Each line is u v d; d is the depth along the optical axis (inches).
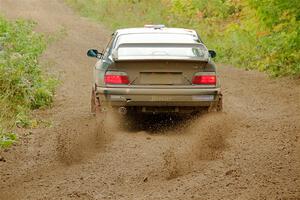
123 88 711.7
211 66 721.6
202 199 464.1
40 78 963.3
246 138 677.9
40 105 915.4
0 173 568.7
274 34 1390.3
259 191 477.4
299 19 1235.2
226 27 1807.3
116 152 633.6
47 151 645.3
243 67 1376.7
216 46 1558.8
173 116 806.5
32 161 609.0
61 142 672.4
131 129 753.0
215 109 743.1
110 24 2306.8
